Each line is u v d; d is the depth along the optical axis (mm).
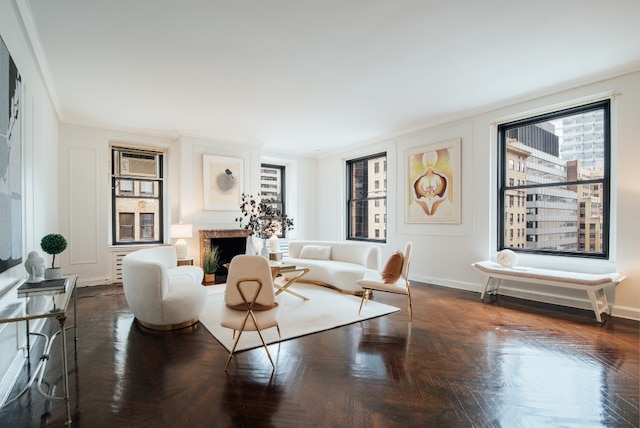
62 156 5172
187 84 3916
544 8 2504
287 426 1789
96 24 2664
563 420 1841
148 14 2541
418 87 4062
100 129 5547
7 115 2111
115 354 2713
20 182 2430
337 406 1976
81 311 3965
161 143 6188
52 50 3072
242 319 2496
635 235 3539
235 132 6137
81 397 2066
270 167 8227
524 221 4621
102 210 5535
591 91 3834
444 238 5414
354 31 2824
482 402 2018
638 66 3449
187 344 2936
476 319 3637
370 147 6883
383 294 4820
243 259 2611
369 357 2664
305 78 3779
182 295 3354
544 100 4250
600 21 2676
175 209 6238
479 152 4934
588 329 3287
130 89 4051
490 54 3240
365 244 5457
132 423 1810
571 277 3619
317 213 8445
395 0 2406
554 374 2369
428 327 3387
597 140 3959
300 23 2695
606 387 2191
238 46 3055
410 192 5984
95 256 5449
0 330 2035
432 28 2785
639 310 3510
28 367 2459
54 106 4504
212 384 2230
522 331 3248
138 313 3338
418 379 2303
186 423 1810
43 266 2537
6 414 1891
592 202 4000
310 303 4266
